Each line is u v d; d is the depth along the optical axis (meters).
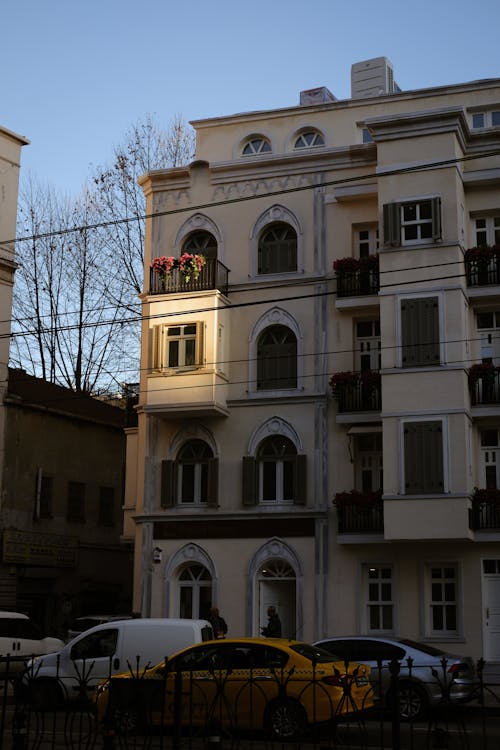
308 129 32.03
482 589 26.67
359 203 29.94
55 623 36.44
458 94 30.88
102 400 45.59
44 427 37.19
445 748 12.73
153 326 30.19
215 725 12.25
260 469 29.50
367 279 28.88
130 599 40.59
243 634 28.44
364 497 27.41
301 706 16.14
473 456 27.62
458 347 27.08
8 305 35.25
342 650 19.83
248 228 30.92
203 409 29.19
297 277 29.97
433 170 28.20
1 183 35.25
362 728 15.34
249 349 30.09
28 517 35.78
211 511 29.45
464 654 26.36
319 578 28.03
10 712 20.34
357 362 29.41
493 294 27.73
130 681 13.45
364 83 34.41
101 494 39.91
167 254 31.70
